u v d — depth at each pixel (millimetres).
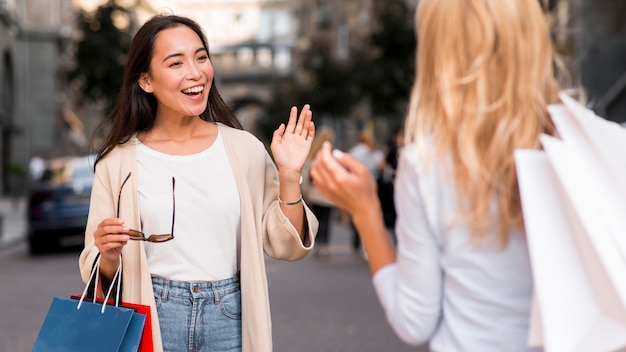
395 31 30625
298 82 54844
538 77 1992
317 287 10430
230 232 3061
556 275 1775
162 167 3068
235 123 3383
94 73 29656
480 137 1976
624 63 18297
